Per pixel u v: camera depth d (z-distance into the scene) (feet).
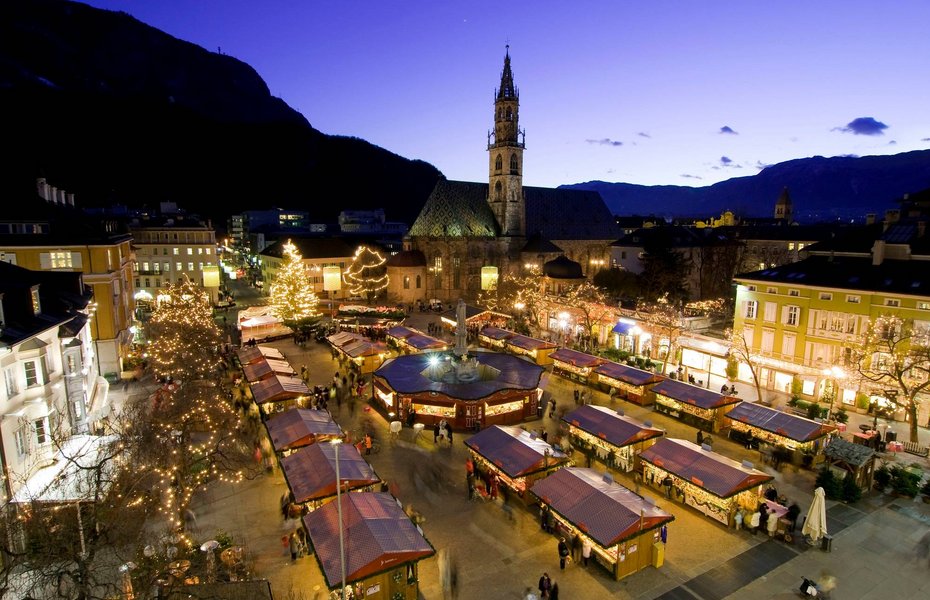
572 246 389.39
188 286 263.90
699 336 186.39
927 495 102.83
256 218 634.43
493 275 343.67
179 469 95.76
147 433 98.07
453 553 86.99
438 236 341.21
